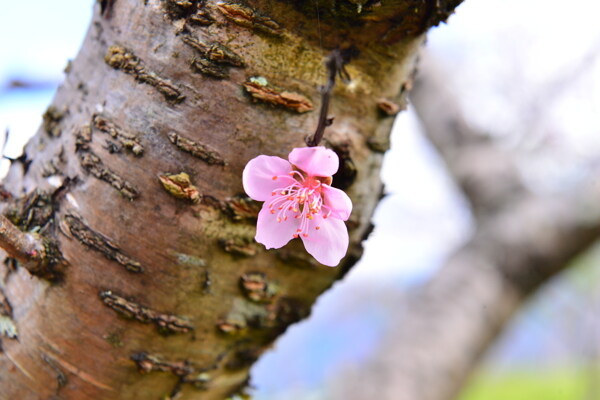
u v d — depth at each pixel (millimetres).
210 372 256
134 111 232
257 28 227
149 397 251
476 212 589
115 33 238
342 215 241
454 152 626
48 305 240
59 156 241
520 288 520
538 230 513
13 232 231
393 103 245
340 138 243
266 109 232
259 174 233
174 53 230
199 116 230
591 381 620
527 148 608
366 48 236
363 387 492
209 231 236
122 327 240
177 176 230
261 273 246
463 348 499
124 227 234
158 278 237
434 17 232
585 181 519
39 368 246
